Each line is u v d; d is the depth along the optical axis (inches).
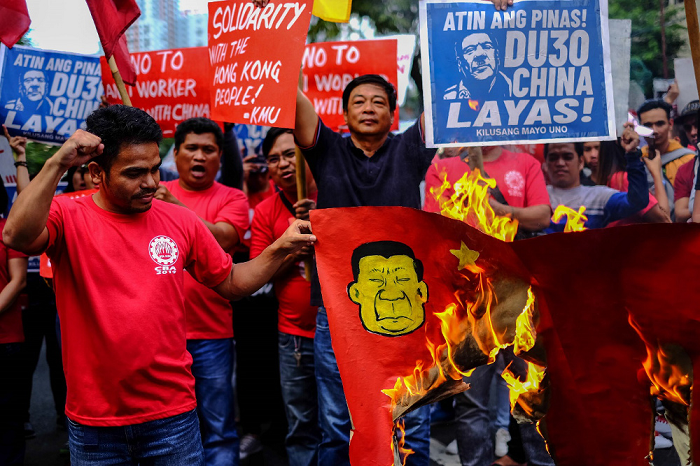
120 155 85.4
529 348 91.8
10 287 140.7
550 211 161.5
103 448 87.7
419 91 227.1
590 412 92.0
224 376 137.4
